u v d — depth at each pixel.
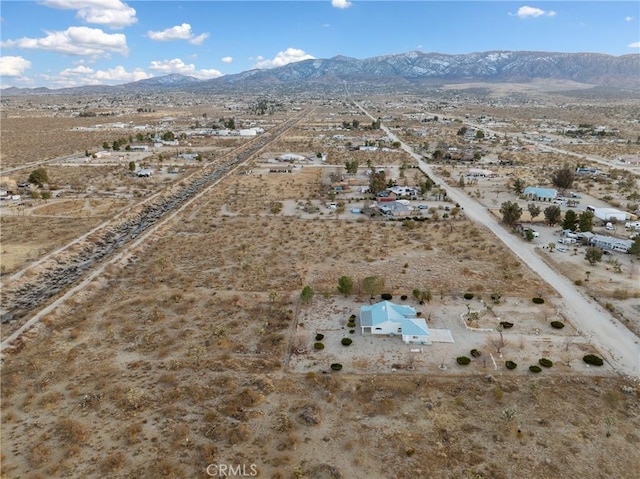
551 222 94.69
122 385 45.44
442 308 61.06
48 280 72.50
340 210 107.00
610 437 38.78
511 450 37.38
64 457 36.50
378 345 52.84
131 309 61.19
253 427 40.03
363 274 71.81
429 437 38.91
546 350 51.56
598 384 45.69
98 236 90.81
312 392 44.81
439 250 82.38
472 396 44.09
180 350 51.81
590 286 66.81
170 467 35.19
